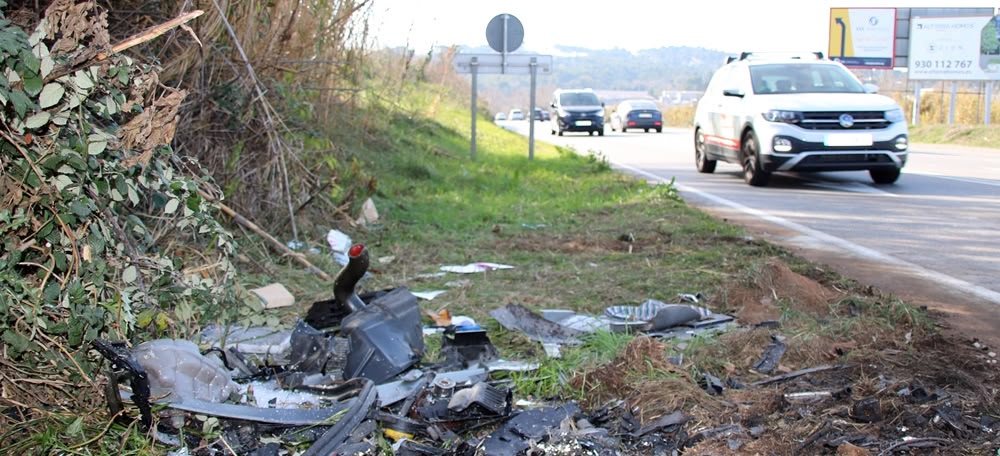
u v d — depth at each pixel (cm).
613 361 399
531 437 331
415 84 1706
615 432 343
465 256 683
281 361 416
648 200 1005
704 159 1466
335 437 321
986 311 523
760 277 544
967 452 319
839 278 600
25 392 336
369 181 857
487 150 1930
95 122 378
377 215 830
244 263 605
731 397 374
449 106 2823
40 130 349
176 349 346
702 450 324
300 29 821
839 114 1147
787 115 1159
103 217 372
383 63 1220
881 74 4341
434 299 547
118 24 643
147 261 392
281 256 637
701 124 1469
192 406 327
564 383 390
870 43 3631
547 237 768
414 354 405
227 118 718
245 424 331
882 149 1148
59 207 336
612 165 1700
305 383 383
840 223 878
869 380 389
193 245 520
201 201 420
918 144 2434
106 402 334
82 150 341
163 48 639
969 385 384
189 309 413
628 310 509
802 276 566
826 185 1234
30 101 323
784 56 1362
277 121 749
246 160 712
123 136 377
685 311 481
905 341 450
